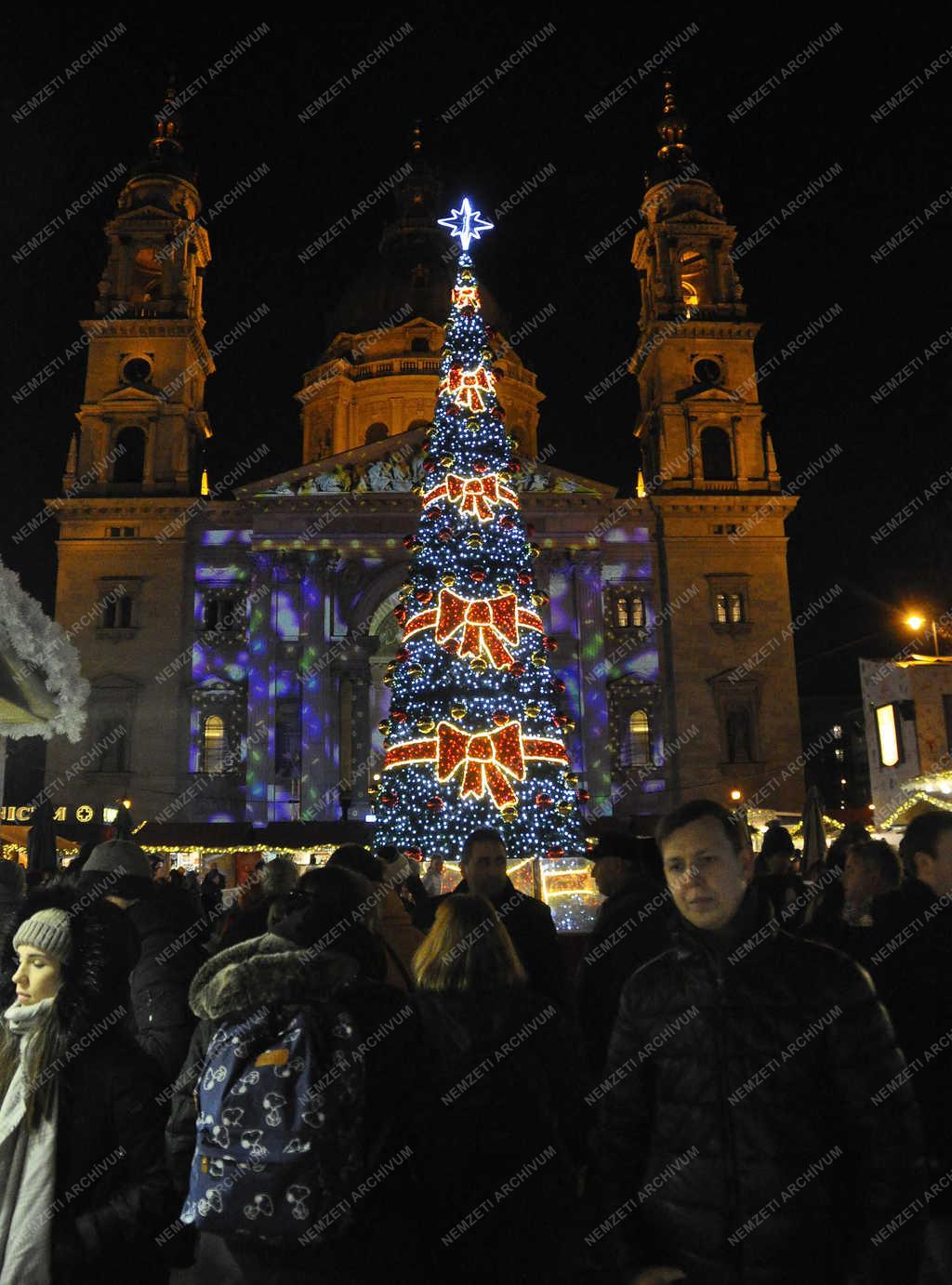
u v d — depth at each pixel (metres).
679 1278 4.89
